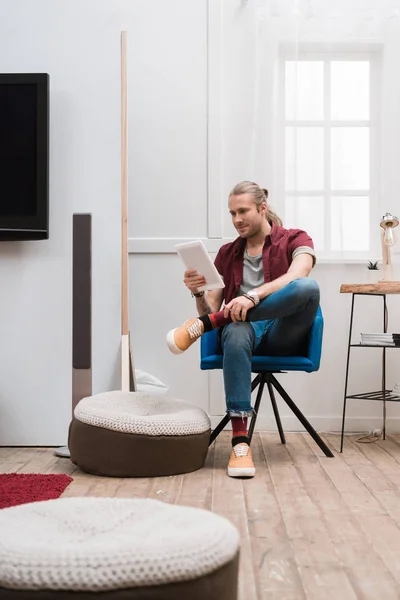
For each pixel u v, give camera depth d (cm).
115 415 233
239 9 349
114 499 135
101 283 289
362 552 154
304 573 140
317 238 343
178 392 344
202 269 250
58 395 289
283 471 245
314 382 344
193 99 349
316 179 344
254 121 346
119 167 291
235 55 349
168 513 125
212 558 108
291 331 260
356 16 347
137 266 346
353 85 347
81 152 291
